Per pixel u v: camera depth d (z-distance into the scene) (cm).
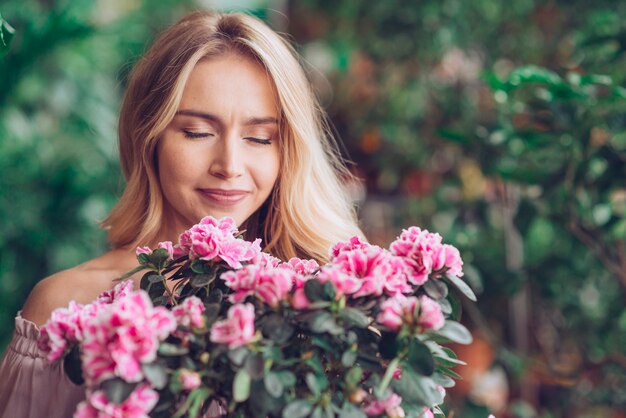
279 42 140
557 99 193
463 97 326
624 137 207
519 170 211
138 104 144
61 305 139
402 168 351
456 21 319
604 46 221
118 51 329
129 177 153
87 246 295
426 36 328
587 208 207
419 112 340
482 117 325
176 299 112
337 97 370
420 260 103
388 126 346
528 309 308
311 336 96
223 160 132
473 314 251
